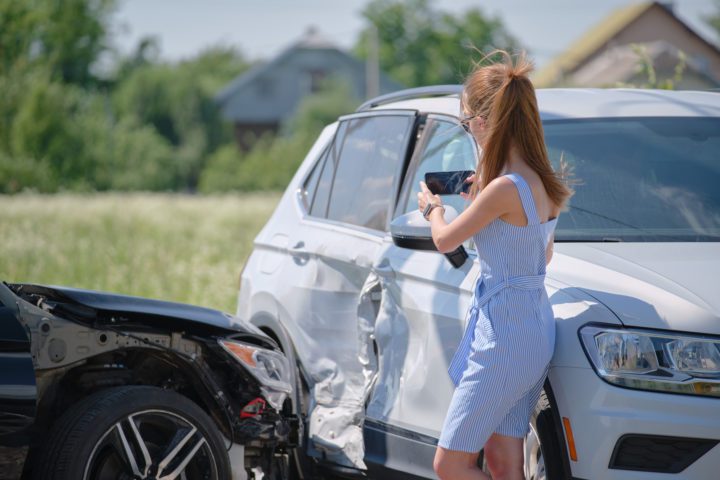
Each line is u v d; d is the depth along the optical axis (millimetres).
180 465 11453
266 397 12578
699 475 9930
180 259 39719
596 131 13711
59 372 11336
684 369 10023
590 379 10211
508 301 10203
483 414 10273
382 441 12828
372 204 14445
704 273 10906
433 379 11992
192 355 12172
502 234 10250
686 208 12602
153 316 11992
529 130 10289
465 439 10359
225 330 12531
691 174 13086
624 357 10125
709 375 9984
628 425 9984
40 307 11828
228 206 73438
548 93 15070
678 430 9898
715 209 12602
